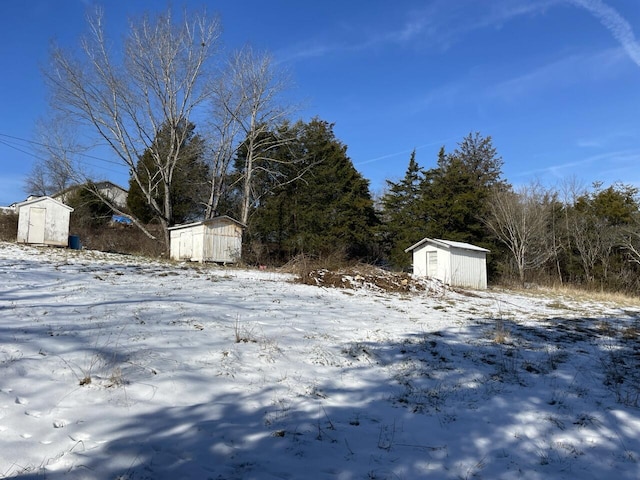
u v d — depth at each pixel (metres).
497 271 33.44
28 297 9.30
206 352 6.84
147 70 28.77
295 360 7.05
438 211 33.56
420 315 12.34
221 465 4.05
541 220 32.66
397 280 18.25
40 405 4.72
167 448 4.22
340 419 5.27
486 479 4.23
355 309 12.16
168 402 5.14
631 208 36.03
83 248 25.80
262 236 34.94
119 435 4.34
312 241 32.88
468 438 5.11
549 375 7.54
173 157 32.28
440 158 42.91
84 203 32.59
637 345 10.39
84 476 3.65
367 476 4.10
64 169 28.73
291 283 16.53
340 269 19.03
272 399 5.59
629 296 27.56
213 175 31.72
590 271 34.19
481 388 6.70
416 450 4.71
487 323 11.84
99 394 5.11
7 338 6.33
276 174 34.50
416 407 5.83
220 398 5.44
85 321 7.66
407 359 7.75
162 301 9.95
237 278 16.78
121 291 11.00
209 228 23.97
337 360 7.30
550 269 36.25
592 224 35.50
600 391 6.93
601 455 4.89
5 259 15.95
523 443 5.07
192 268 19.44
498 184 48.69
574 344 10.02
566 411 6.06
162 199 35.44
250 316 9.48
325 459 4.33
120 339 6.88
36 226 23.27
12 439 4.06
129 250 29.06
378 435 4.96
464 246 25.11
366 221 36.06
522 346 9.35
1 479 3.49
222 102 31.00
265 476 3.93
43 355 5.91
